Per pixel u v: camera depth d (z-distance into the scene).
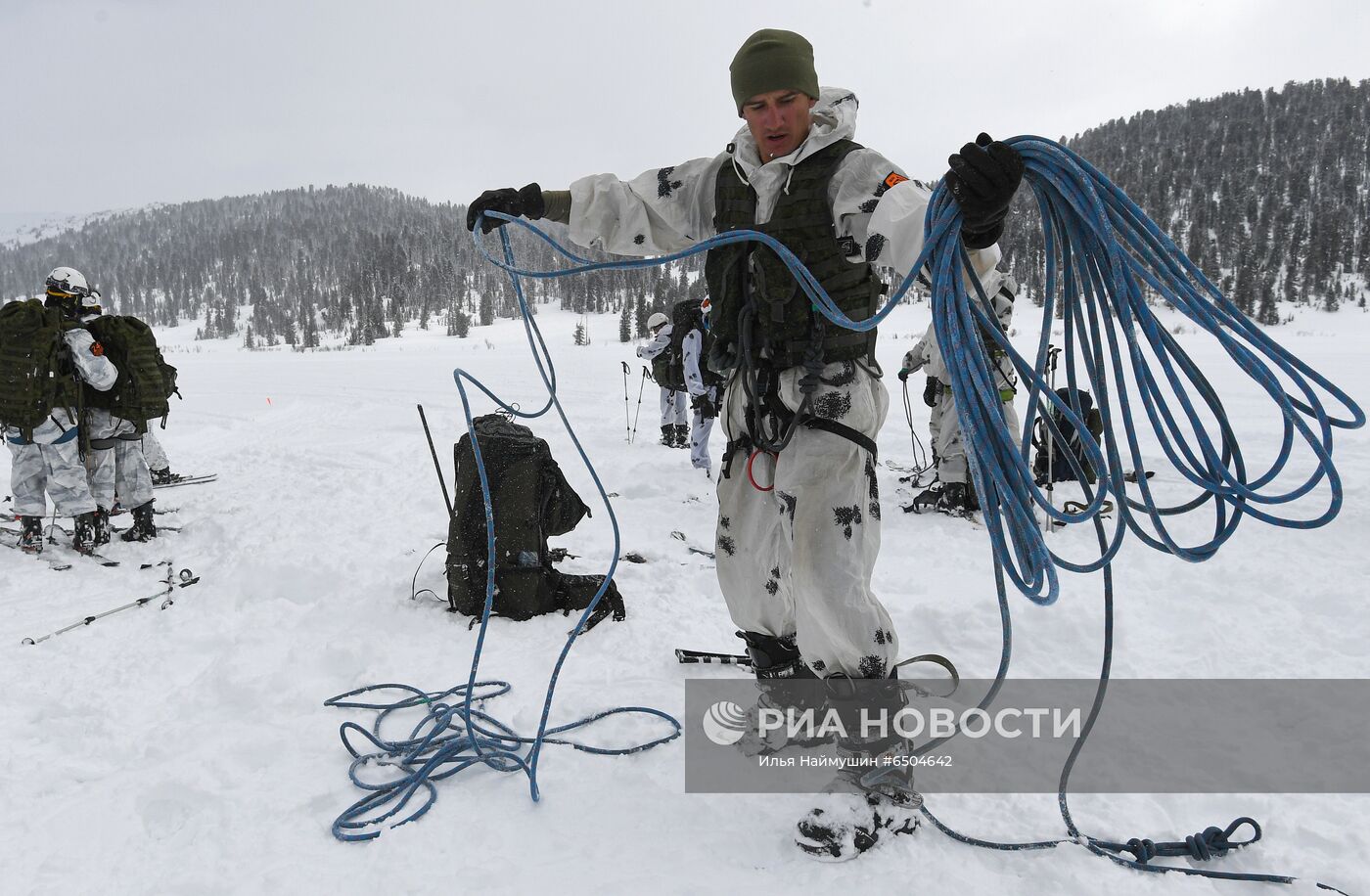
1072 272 1.75
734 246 2.23
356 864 2.10
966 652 3.41
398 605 4.05
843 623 2.18
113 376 5.28
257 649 3.60
